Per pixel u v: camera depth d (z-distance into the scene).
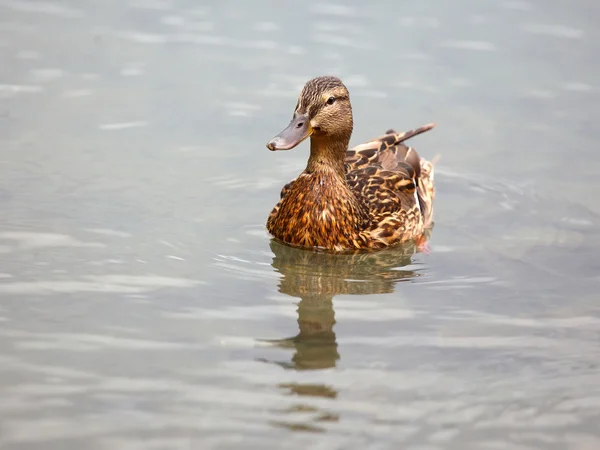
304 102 13.45
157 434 9.09
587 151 16.81
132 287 12.06
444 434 9.31
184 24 20.88
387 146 15.77
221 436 9.10
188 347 10.70
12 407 9.37
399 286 12.74
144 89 18.17
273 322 11.44
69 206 14.23
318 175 13.78
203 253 13.27
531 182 16.05
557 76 19.12
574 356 10.90
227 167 15.98
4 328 10.84
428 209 15.39
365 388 10.09
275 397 9.81
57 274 12.23
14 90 17.78
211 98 17.97
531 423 9.55
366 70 19.19
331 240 13.80
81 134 16.50
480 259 13.66
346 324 11.54
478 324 11.66
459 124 17.70
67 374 10.00
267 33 20.55
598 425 9.55
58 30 20.34
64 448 8.80
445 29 20.92
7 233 13.27
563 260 13.58
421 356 10.82
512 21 21.36
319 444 9.05
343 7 22.00
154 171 15.59
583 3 22.27
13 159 15.45
